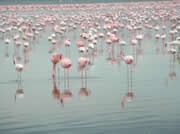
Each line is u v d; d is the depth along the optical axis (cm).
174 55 2698
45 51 3262
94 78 2319
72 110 1806
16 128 1611
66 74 2434
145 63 2678
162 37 3391
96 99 1947
